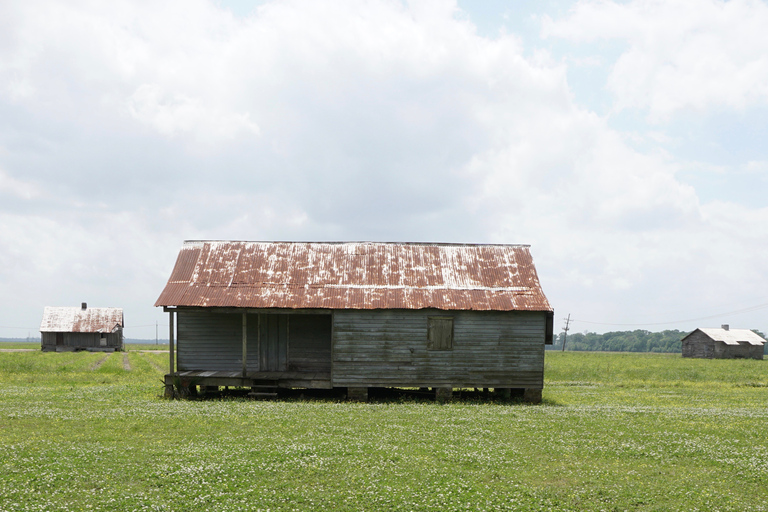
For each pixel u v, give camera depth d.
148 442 14.79
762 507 10.73
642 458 14.22
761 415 21.45
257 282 27.30
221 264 28.61
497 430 17.36
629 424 18.81
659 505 10.76
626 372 45.06
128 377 35.25
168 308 25.55
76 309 84.06
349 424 17.86
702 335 97.06
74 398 23.72
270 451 13.77
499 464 13.26
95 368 43.16
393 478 12.01
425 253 29.88
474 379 25.56
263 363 28.06
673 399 28.42
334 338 25.59
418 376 25.53
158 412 19.56
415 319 25.73
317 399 25.58
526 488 11.57
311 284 27.20
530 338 25.81
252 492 10.92
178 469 12.17
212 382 25.59
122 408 20.59
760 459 14.13
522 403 25.53
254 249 29.89
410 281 27.53
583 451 14.71
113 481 11.33
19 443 14.38
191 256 29.20
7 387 27.94
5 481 11.06
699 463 13.77
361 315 25.67
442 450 14.41
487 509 10.32
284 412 20.08
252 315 28.31
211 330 28.30
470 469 12.86
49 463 12.40
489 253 30.05
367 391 26.44
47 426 16.83
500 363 25.67
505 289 27.14
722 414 21.58
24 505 9.77
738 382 39.00
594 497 11.16
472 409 22.20
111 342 82.94
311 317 28.33
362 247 30.27
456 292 26.73
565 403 26.05
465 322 25.80
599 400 27.59
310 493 10.95
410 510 10.20
